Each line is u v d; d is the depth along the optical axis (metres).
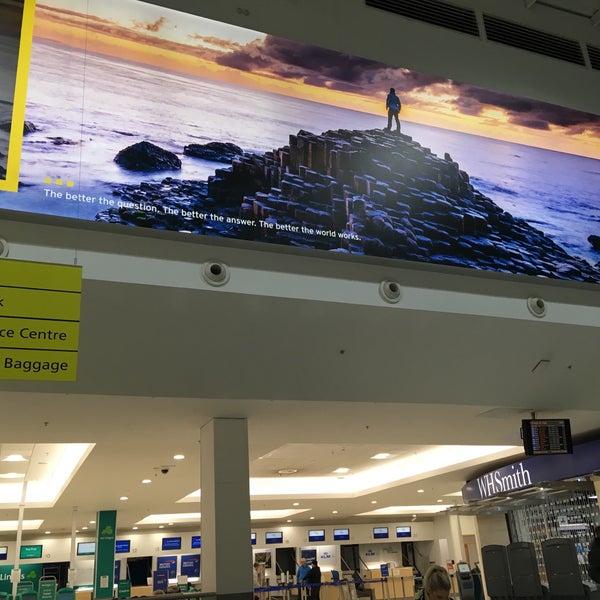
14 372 3.84
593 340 7.73
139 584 23.16
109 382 6.60
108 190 5.27
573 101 8.18
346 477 19.11
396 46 7.32
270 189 5.89
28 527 19.94
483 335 7.14
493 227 6.71
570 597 9.11
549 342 7.55
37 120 5.20
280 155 6.03
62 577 22.08
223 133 5.88
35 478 15.03
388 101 6.73
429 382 7.79
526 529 15.72
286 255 6.11
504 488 13.93
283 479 18.78
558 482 12.28
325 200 6.07
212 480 8.27
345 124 6.41
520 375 8.08
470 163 6.88
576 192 7.26
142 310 5.75
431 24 7.69
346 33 7.08
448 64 7.54
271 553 24.19
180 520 21.48
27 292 4.00
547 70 8.21
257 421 8.83
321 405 8.12
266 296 5.95
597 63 8.67
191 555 23.47
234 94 6.07
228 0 6.55
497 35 8.10
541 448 9.12
